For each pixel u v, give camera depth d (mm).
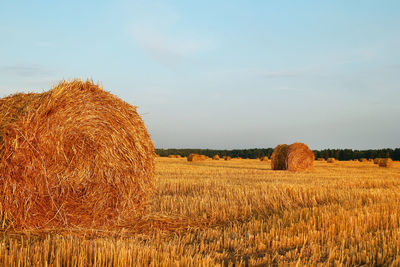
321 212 7223
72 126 6512
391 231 6168
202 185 11797
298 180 15352
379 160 35938
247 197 9195
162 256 4293
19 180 5898
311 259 4738
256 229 6359
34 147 6039
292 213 7336
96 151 6801
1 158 5754
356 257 4824
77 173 6543
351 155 93250
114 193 7043
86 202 6664
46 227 6219
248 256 4961
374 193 9922
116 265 3969
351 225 6312
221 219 7504
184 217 7523
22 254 4133
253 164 37938
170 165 27328
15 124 5887
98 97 6984
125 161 7238
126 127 7328
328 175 19344
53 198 6277
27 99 6488
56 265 3869
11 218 5883
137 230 6625
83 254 4105
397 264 4488
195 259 4273
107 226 6828
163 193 10430
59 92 6371
